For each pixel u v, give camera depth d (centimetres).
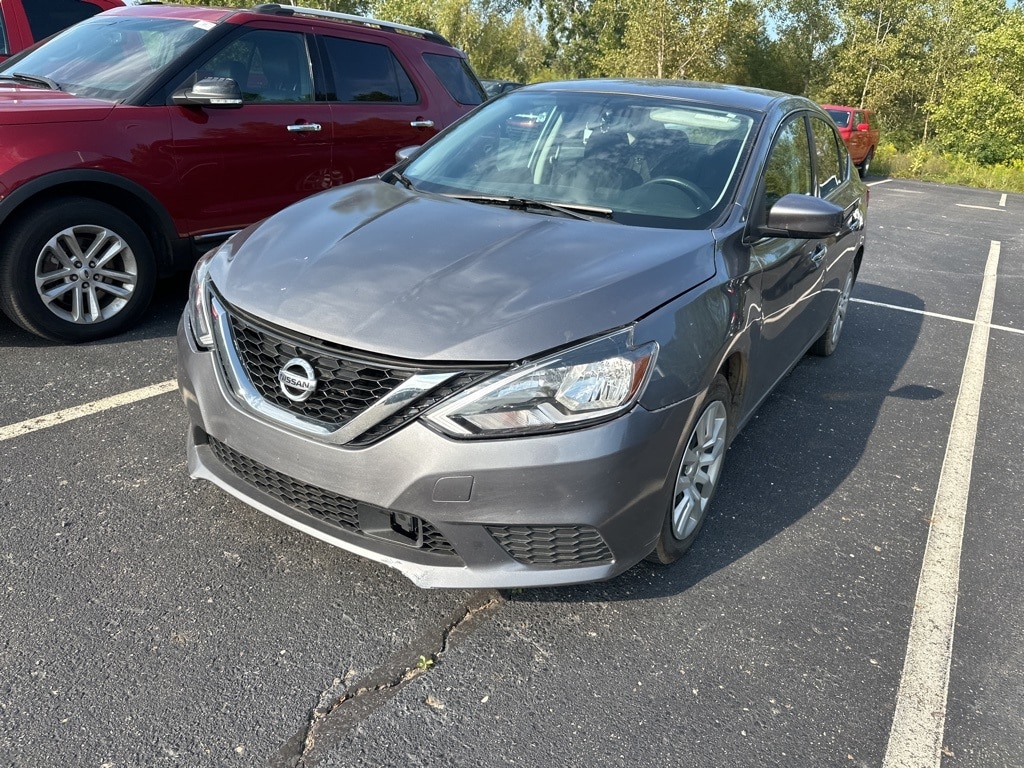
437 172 346
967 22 4150
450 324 217
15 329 433
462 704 211
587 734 205
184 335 262
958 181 2647
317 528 232
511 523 217
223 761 187
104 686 204
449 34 4588
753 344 297
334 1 3650
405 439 212
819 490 348
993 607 278
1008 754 213
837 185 453
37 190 377
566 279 238
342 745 195
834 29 4525
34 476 293
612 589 264
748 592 270
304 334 222
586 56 5706
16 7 673
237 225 473
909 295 754
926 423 437
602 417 217
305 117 497
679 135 337
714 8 3709
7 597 231
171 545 262
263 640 226
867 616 265
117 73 446
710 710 217
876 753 209
